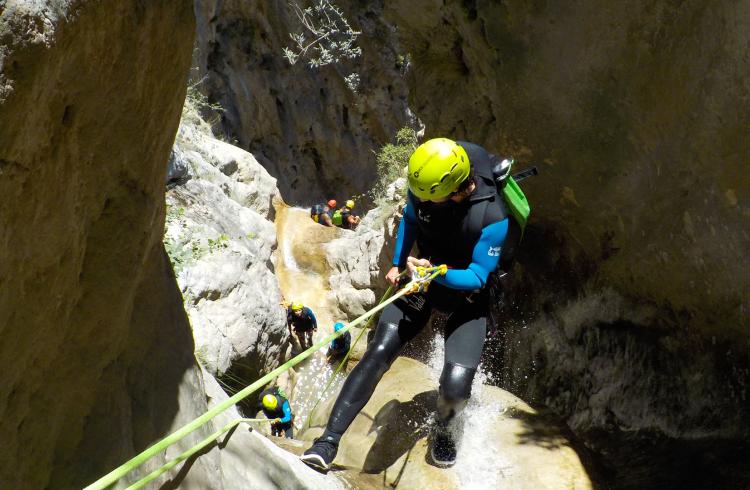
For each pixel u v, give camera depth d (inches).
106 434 71.1
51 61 46.7
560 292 228.2
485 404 168.6
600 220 197.5
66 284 59.3
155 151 74.3
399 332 137.4
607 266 203.0
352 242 418.9
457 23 205.8
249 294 310.2
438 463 143.9
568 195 203.3
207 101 583.2
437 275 127.8
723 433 162.9
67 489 64.0
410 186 126.4
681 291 173.8
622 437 186.5
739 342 161.0
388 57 571.8
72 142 55.0
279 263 436.8
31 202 49.3
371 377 132.3
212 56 584.1
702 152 149.9
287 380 343.0
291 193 638.5
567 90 182.7
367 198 620.4
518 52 189.6
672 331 183.6
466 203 129.0
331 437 126.3
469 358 135.7
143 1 61.3
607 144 181.9
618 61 165.8
